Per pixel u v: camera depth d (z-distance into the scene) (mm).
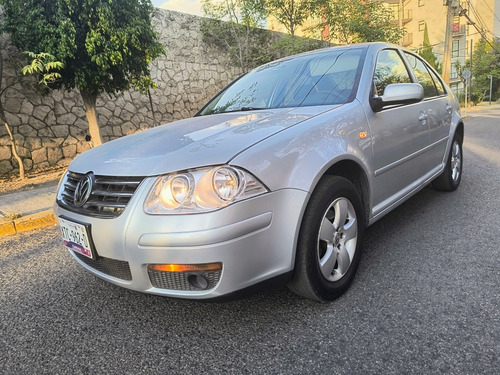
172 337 2016
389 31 14859
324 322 2020
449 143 3926
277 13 13305
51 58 5438
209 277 1745
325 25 14258
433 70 4109
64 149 7770
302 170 1942
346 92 2627
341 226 2229
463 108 27359
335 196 2121
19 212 4559
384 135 2619
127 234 1792
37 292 2674
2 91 6543
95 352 1946
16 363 1903
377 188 2598
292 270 1938
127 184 1866
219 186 1706
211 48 11406
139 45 6289
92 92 6680
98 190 1961
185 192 1723
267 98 2996
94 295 2561
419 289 2266
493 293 2154
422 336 1844
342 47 3217
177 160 1838
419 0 39688
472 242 2857
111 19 5805
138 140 2369
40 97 7414
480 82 36469
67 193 2209
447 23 17703
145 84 7043
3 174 6910
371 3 14430
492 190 4195
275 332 1976
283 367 1718
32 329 2205
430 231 3152
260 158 1826
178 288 1810
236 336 1972
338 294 2215
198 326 2090
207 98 11195
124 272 1938
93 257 1963
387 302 2158
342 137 2252
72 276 2904
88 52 5688
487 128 11422
